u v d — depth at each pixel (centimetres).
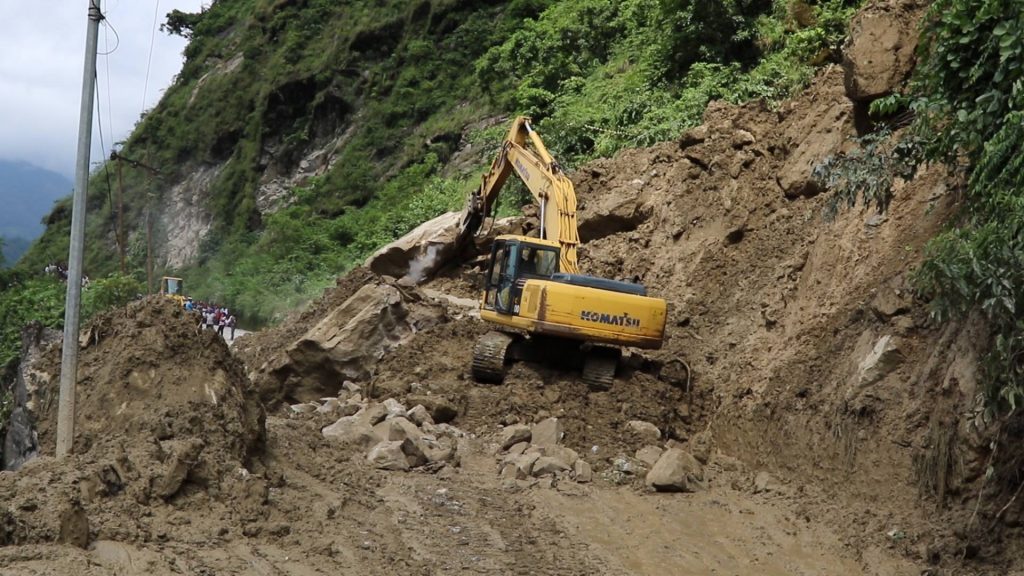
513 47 4238
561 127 2739
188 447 841
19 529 686
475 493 1062
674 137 2256
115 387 920
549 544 925
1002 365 836
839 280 1224
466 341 1556
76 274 895
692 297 1544
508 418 1288
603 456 1190
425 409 1314
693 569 887
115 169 7469
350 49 6125
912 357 1032
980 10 956
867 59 1377
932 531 905
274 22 7175
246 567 741
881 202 1081
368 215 4659
